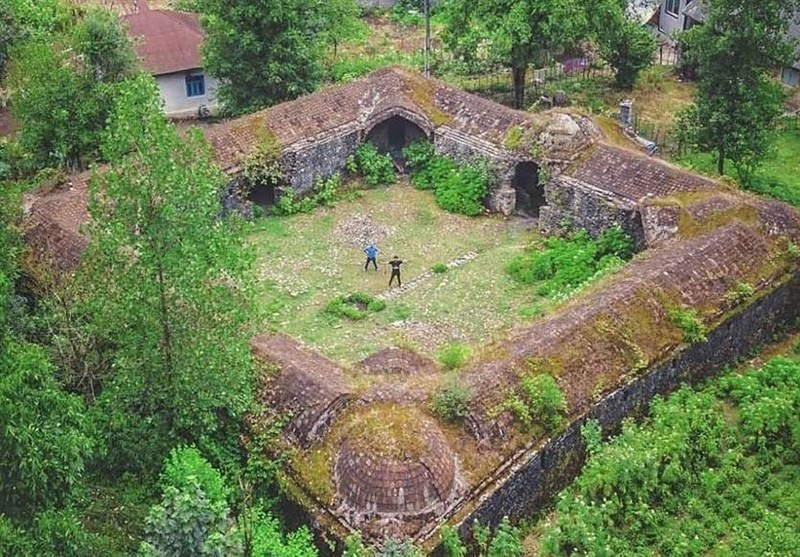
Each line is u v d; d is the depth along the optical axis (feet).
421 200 128.77
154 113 66.95
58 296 78.33
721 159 123.44
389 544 61.67
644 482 73.77
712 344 89.61
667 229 103.65
